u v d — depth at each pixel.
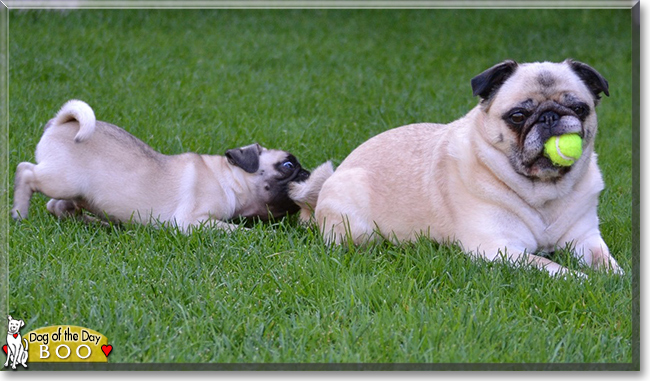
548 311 5.13
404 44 15.60
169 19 16.55
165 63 13.20
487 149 5.86
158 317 4.93
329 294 5.32
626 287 5.45
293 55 14.42
